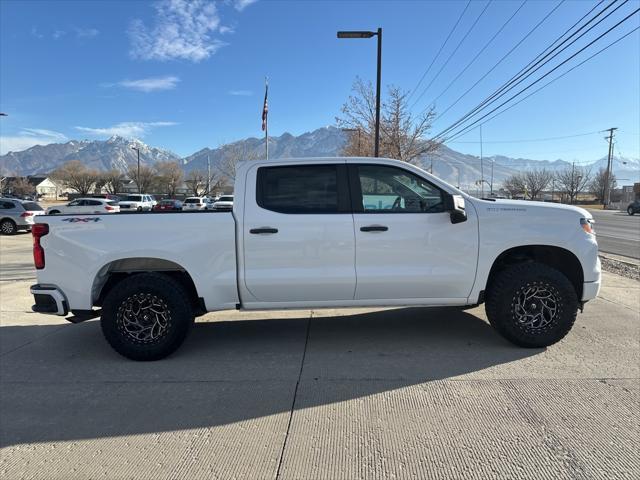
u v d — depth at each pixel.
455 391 3.94
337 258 4.77
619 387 3.97
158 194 100.94
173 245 4.72
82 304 4.79
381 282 4.80
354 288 4.83
